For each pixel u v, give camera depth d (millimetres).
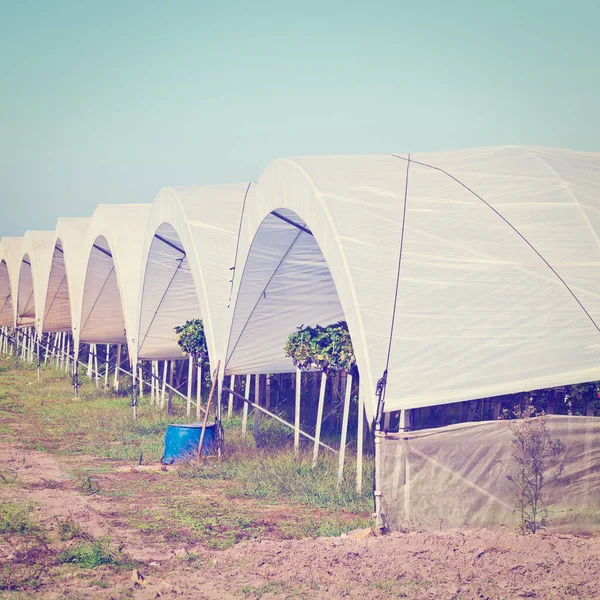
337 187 11766
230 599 7066
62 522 9656
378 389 9312
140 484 12531
